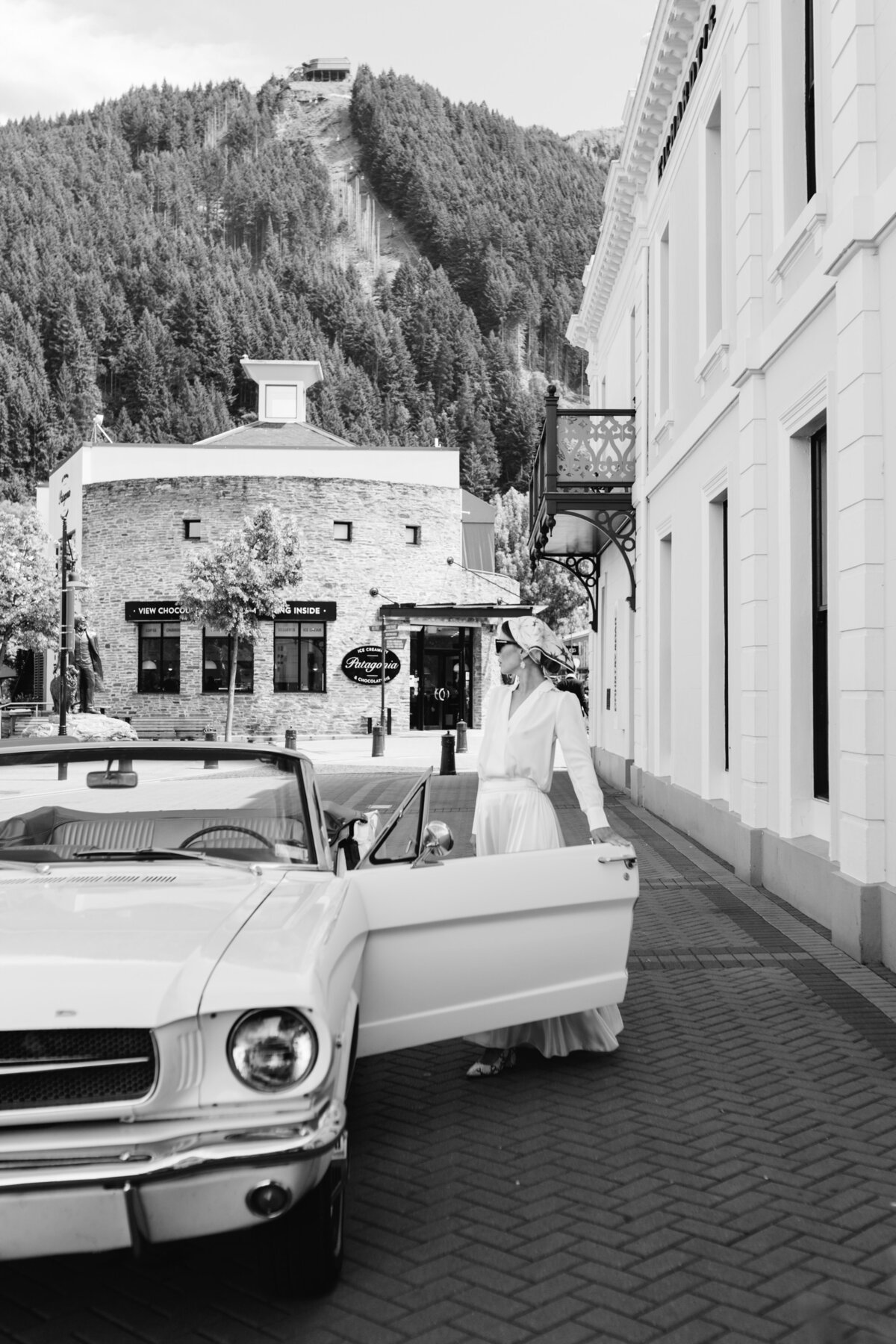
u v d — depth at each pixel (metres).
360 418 154.12
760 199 9.59
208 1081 2.84
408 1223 3.58
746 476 9.73
